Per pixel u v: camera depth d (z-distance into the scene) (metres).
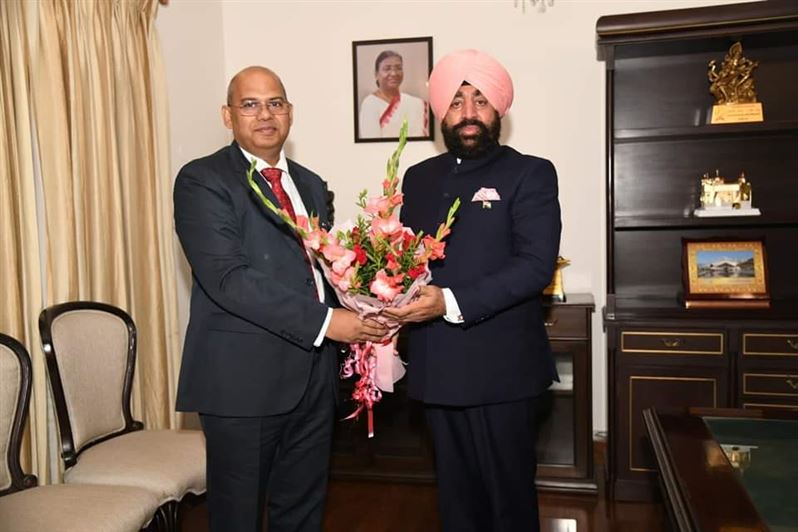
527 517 1.87
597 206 3.19
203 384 1.72
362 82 3.34
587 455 2.86
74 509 1.71
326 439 1.92
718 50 3.00
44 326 2.05
